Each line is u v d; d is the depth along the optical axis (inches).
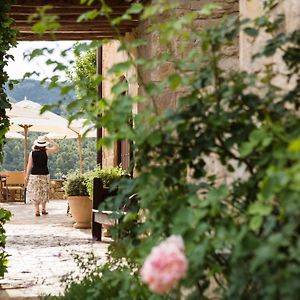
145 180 131.4
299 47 144.3
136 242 146.5
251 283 111.3
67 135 941.2
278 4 176.4
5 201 938.1
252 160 125.9
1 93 261.6
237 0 318.3
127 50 138.6
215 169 155.1
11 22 262.7
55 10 380.2
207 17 318.3
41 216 671.8
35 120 866.8
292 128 118.0
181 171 132.2
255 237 105.0
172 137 131.3
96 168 512.1
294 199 93.5
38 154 669.3
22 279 290.0
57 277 294.4
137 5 132.9
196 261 105.1
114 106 127.3
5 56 261.6
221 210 116.9
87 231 523.2
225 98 129.0
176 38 309.9
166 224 125.3
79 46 154.2
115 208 146.1
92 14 138.0
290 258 92.9
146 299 147.6
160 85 129.4
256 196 122.4
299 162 98.6
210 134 127.9
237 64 297.3
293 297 88.9
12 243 439.8
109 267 201.9
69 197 552.1
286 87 168.1
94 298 178.1
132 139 125.3
